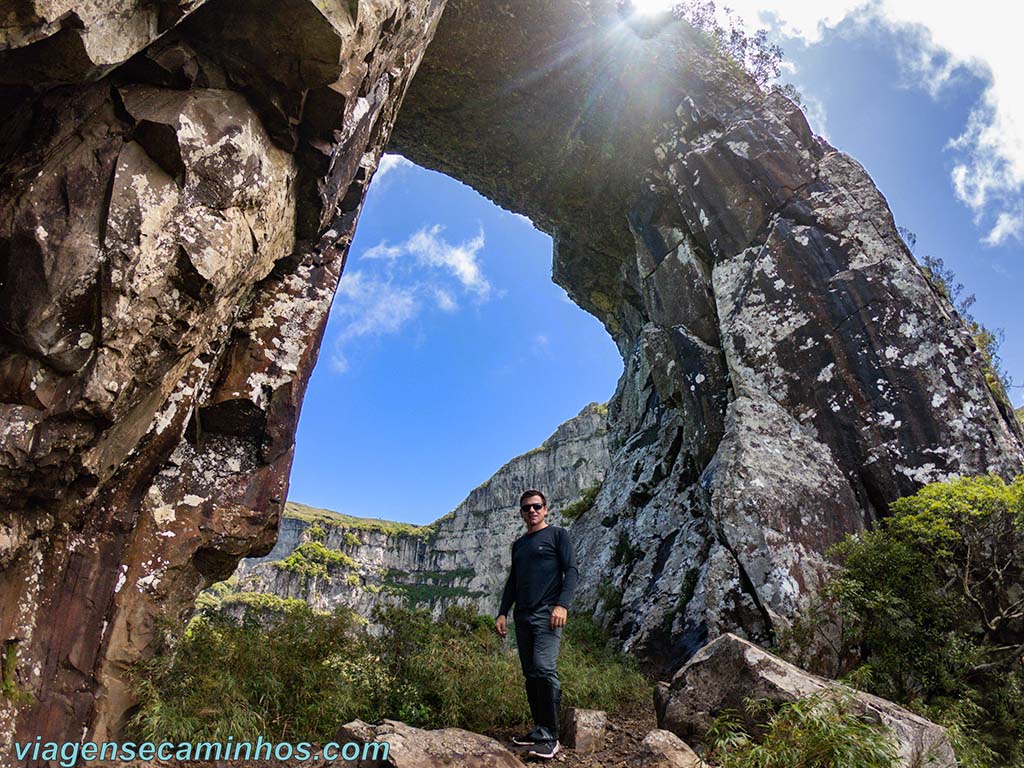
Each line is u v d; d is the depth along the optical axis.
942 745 4.11
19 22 2.79
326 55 4.20
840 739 3.26
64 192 3.54
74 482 3.96
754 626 7.67
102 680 4.12
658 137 12.34
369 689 5.05
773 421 9.10
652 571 11.05
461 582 87.31
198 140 3.90
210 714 4.05
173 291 3.87
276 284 5.95
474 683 5.35
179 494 4.99
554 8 10.98
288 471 5.52
